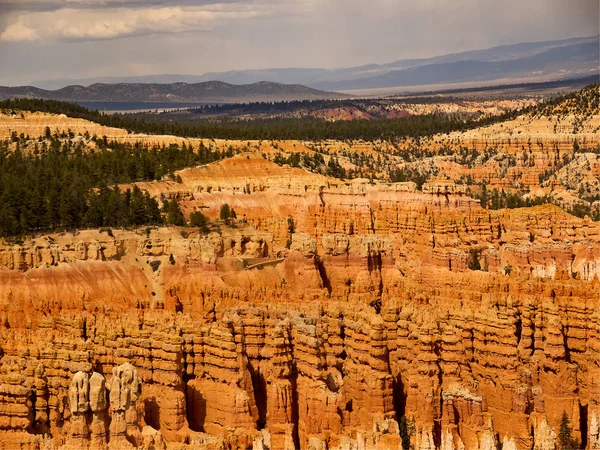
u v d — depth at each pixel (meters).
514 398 146.25
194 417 145.75
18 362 141.38
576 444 146.00
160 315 156.25
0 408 134.88
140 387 133.25
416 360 148.12
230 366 145.12
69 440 125.94
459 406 142.12
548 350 155.00
